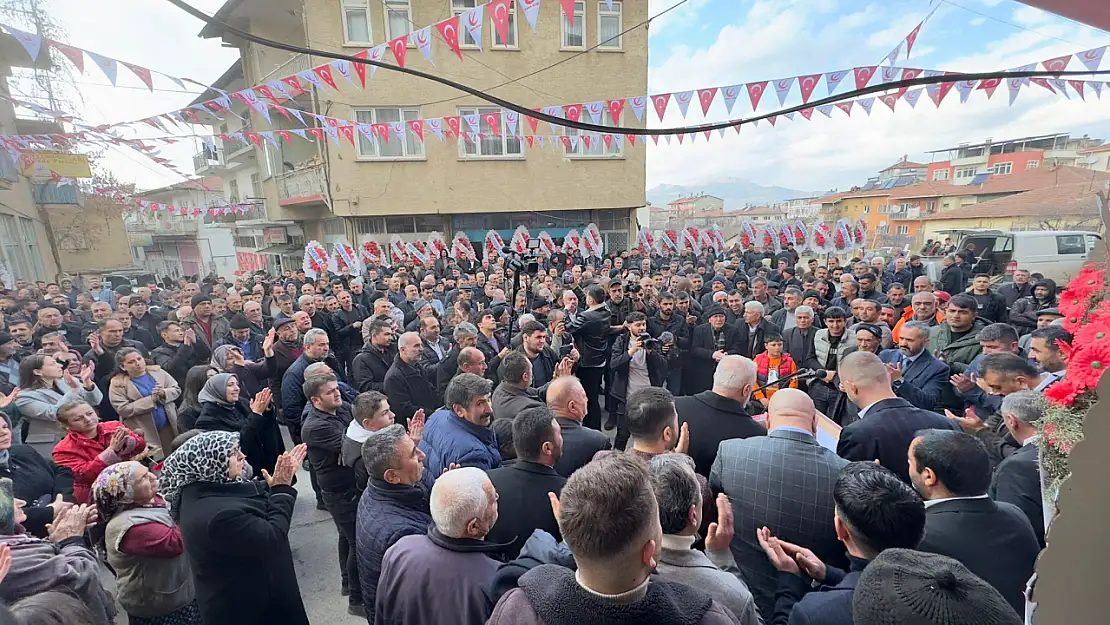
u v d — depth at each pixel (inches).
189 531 83.5
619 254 596.7
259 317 249.3
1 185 475.8
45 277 624.1
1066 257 428.5
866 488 60.6
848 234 522.9
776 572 78.6
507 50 568.7
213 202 1067.3
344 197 567.8
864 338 157.5
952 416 117.3
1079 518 27.4
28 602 66.5
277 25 643.5
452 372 181.6
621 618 42.9
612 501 43.8
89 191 721.0
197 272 1214.9
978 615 40.0
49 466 131.1
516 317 251.1
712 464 98.7
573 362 163.8
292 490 97.7
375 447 89.1
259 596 86.8
